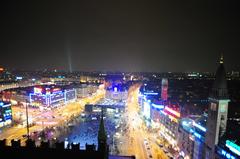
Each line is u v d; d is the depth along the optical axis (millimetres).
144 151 142375
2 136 161250
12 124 194875
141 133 182000
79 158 33906
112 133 179000
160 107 193500
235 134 97500
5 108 190125
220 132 100812
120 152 139000
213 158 100188
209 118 106312
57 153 34250
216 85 103625
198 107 194875
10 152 34406
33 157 33969
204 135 112000
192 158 119938
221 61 104000
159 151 143250
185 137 130375
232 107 195250
